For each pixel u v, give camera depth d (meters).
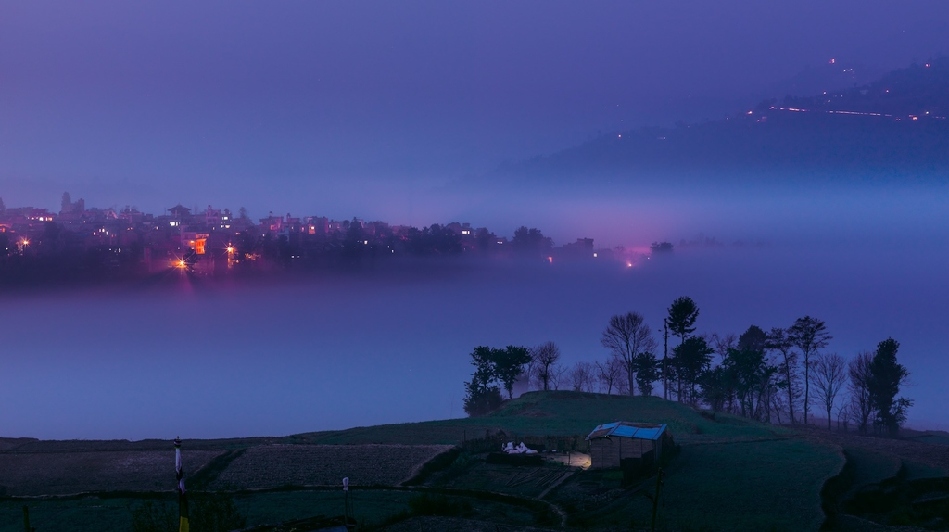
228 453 58.28
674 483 48.69
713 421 79.62
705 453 57.88
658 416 80.06
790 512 41.75
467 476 53.03
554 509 43.72
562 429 72.00
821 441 62.12
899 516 41.53
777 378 107.38
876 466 53.12
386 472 53.50
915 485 48.91
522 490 48.84
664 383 107.19
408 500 46.19
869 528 39.16
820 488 45.78
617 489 47.75
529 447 61.62
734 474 50.56
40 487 50.56
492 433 68.69
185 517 20.28
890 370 95.69
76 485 50.88
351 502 45.94
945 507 44.59
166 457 57.16
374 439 67.94
